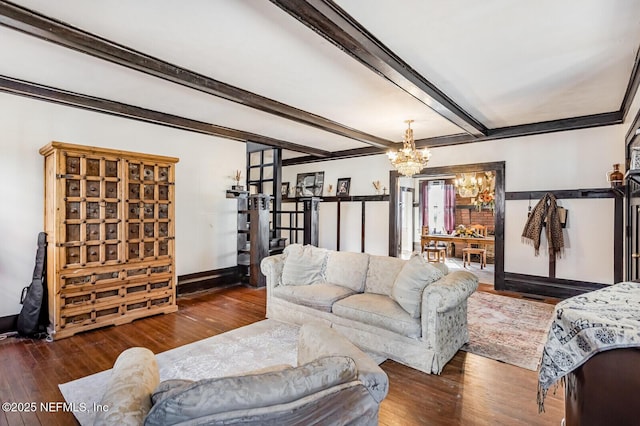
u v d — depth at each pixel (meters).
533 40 2.59
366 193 7.39
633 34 2.49
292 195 8.73
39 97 3.70
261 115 4.80
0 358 2.99
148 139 4.82
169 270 4.31
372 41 2.57
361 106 4.31
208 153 5.58
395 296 3.11
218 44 2.71
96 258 3.68
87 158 3.62
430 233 9.77
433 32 2.48
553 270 5.12
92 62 3.07
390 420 2.15
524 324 3.90
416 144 6.29
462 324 3.25
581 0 2.09
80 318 3.58
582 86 3.56
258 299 4.98
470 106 4.25
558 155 5.07
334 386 1.07
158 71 3.03
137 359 1.41
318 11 2.10
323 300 3.43
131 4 2.17
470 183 9.03
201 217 5.50
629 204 4.02
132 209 3.97
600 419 1.34
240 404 0.90
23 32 2.37
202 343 3.32
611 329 1.32
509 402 2.35
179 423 0.86
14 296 3.67
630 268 4.00
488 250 9.04
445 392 2.47
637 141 3.34
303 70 3.22
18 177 3.70
